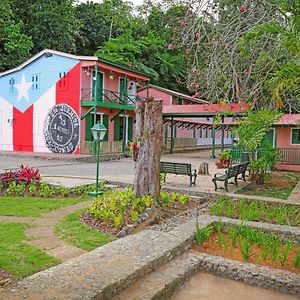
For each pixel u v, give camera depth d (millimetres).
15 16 31688
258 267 4363
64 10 33469
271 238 5188
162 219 6602
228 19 7996
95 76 20234
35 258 4469
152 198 7066
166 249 4582
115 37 40125
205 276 4414
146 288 3740
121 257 4262
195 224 5715
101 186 10078
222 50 8047
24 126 23078
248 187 10836
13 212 6941
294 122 15273
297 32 6242
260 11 7484
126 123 24422
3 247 4824
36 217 6609
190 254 4816
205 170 13766
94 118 20234
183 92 37375
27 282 3488
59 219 6512
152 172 7238
